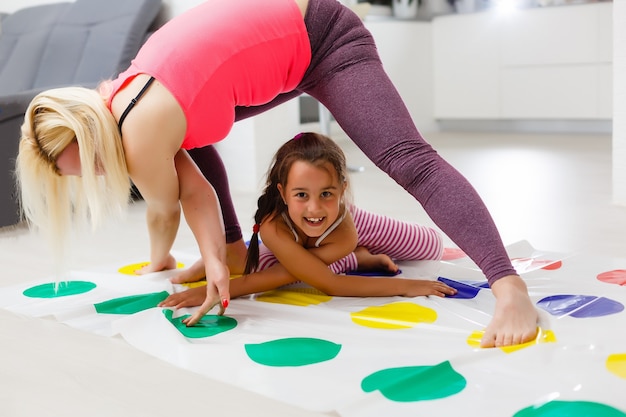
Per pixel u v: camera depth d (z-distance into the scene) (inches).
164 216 69.4
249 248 67.8
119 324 58.0
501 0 224.8
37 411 43.8
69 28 135.2
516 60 220.4
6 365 51.3
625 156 103.8
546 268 71.7
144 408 43.5
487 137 214.7
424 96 236.1
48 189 57.5
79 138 53.3
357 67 62.1
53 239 59.8
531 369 45.5
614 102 103.9
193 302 63.8
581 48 207.9
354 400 42.3
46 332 58.6
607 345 48.7
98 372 49.4
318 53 62.7
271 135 136.6
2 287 74.4
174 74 55.4
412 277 71.5
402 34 224.4
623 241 84.7
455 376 45.1
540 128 224.2
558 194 116.6
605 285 64.9
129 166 56.1
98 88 61.5
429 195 58.6
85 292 70.4
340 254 66.4
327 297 65.7
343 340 53.4
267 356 50.5
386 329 55.6
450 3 236.8
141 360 51.4
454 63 233.1
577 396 41.6
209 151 72.3
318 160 60.7
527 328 51.3
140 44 127.6
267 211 65.2
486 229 56.6
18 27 146.6
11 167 103.6
